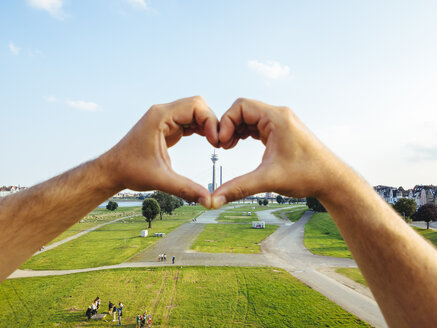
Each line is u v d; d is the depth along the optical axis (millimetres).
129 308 24094
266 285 29656
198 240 58469
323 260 41719
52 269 37250
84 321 21922
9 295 27516
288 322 21203
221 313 22859
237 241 58000
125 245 53000
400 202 65938
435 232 57969
